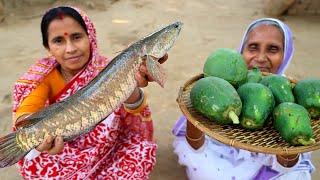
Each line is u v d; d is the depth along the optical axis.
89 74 1.39
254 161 1.50
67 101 1.20
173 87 2.44
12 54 2.79
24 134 1.19
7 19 3.31
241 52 1.65
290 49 1.61
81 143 1.41
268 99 1.24
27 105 1.36
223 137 1.19
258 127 1.24
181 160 1.61
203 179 1.56
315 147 1.17
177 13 3.58
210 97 1.22
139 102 1.37
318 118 1.31
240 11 3.67
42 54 2.80
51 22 1.31
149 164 1.45
